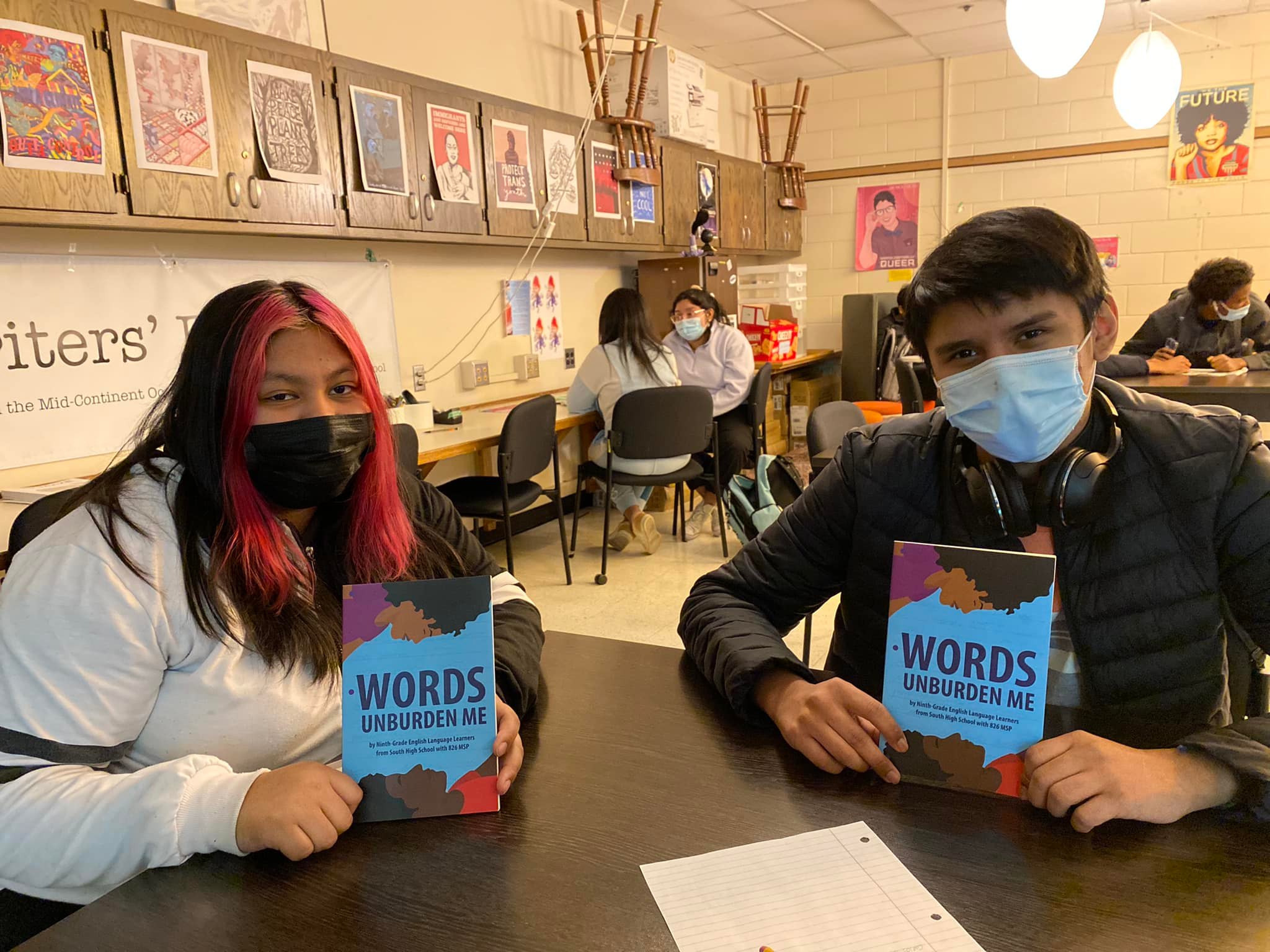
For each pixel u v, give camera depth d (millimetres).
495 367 4535
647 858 734
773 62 6098
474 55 4082
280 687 939
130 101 2373
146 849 744
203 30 2557
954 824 771
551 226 4102
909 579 838
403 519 1087
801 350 7004
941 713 829
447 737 813
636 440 3744
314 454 919
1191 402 3373
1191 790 750
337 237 3064
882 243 6652
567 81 4715
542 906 676
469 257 4309
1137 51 3801
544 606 3484
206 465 911
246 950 640
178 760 796
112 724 839
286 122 2834
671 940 629
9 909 878
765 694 979
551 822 796
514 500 3500
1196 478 961
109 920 680
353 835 788
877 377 6402
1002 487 990
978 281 878
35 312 2566
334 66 3000
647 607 3449
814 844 747
